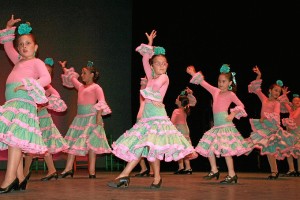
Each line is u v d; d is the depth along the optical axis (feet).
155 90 12.62
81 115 18.65
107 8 29.07
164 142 12.27
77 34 28.25
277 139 18.48
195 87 27.32
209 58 26.81
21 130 11.19
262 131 18.92
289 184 14.83
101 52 28.73
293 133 22.04
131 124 29.14
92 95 18.65
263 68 25.71
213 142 15.83
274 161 18.19
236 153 15.40
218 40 26.55
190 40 27.17
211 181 16.25
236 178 15.26
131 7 29.58
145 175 20.27
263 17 25.36
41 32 27.48
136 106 28.73
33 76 12.13
